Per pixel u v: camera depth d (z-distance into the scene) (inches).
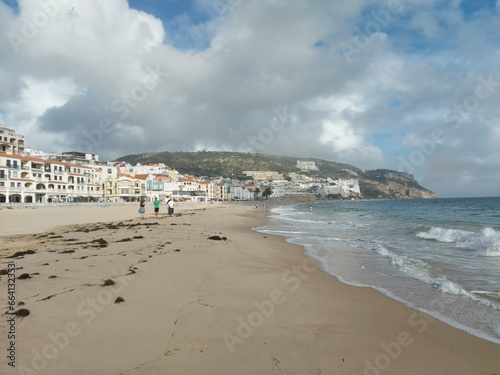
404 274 437.4
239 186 7598.4
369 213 2282.2
